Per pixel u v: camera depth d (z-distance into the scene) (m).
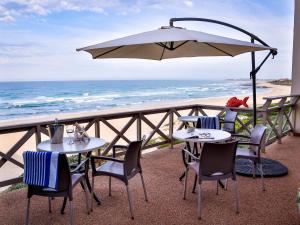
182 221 2.64
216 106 5.84
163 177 3.80
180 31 2.65
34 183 2.33
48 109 20.97
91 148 2.78
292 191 3.31
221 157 2.68
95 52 3.03
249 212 2.80
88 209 2.80
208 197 3.16
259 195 3.20
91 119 4.20
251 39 3.99
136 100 26.58
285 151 5.14
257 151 3.36
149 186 3.49
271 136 5.58
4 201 3.11
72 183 2.50
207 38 2.44
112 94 29.02
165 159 4.67
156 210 2.86
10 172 5.28
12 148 3.43
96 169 2.92
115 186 3.48
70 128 3.21
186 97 29.38
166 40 2.31
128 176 2.77
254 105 4.32
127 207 2.93
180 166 4.29
